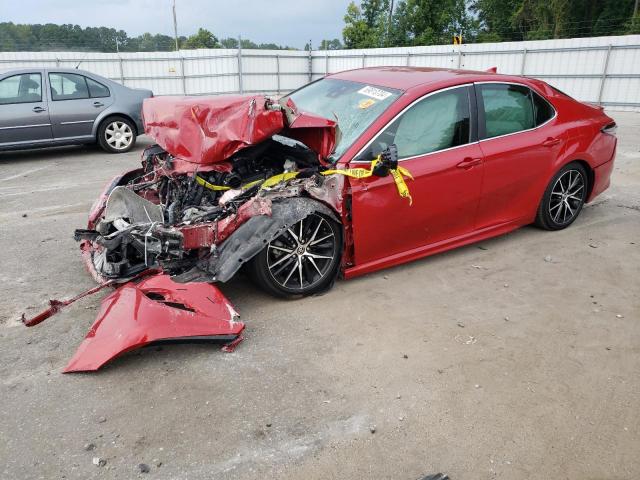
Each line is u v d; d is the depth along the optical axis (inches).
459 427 107.1
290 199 144.2
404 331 141.3
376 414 110.0
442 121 169.9
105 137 394.0
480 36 1503.4
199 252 141.9
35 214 239.9
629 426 108.8
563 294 164.1
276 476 93.9
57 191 282.4
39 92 367.2
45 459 96.7
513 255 192.5
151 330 120.4
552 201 209.0
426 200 167.0
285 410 110.3
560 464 98.8
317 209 146.2
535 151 190.5
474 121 176.7
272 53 960.9
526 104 191.9
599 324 147.4
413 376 122.6
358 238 157.6
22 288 163.9
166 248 134.5
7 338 135.7
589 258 190.9
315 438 102.9
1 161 372.8
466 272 178.2
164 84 929.5
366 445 101.7
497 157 180.1
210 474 94.0
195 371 122.3
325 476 94.2
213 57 927.7
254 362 126.1
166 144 157.0
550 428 107.7
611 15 1374.3
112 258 144.0
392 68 199.2
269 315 147.1
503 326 145.3
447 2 1469.0
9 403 111.0
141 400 112.3
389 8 1654.8
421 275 175.2
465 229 184.4
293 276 155.5
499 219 192.5
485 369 126.1
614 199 264.8
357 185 152.3
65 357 127.5
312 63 1005.8
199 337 124.4
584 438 105.2
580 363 129.5
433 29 1497.3
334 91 186.4
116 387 116.3
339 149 157.2
